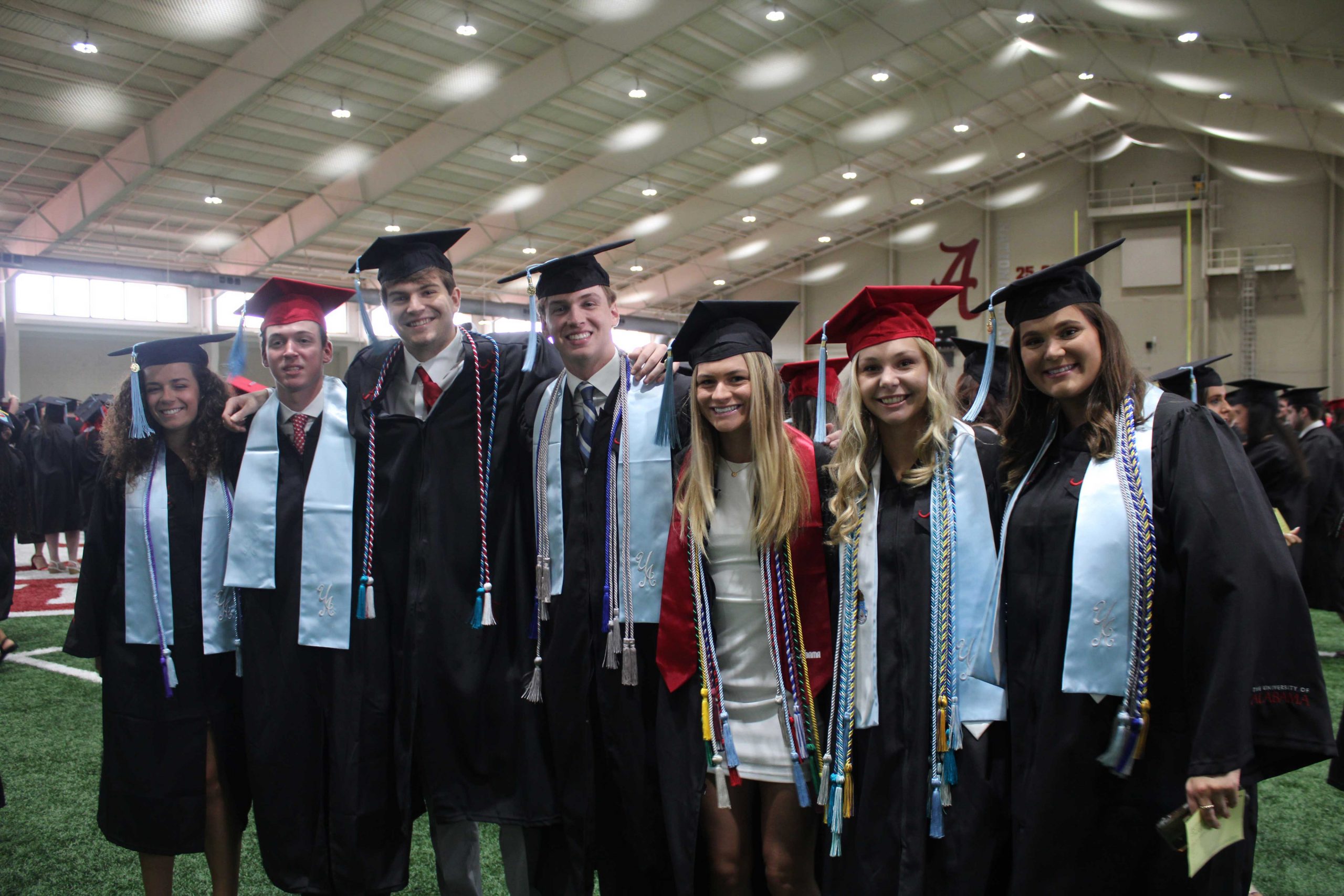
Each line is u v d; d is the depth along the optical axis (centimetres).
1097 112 2039
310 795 216
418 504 218
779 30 1314
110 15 988
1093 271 2252
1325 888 265
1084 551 154
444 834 217
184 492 226
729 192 1909
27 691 480
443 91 1275
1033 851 154
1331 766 238
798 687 187
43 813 322
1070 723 153
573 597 206
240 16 1020
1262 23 1009
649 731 201
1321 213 2039
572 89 1350
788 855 187
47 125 1216
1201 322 2148
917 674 171
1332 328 2022
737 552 194
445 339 222
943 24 1265
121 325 1948
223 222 1644
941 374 181
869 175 2125
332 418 224
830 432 384
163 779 217
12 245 1569
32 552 1125
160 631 218
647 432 210
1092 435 160
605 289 215
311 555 217
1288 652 137
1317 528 490
